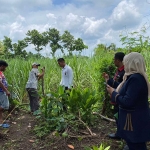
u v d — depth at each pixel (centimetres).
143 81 279
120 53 415
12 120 608
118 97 289
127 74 289
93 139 449
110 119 554
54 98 526
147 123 284
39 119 568
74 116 516
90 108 558
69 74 641
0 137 476
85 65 877
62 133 466
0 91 553
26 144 447
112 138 454
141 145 300
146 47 561
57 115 533
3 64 568
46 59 988
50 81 853
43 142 448
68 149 416
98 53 886
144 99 285
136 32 555
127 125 288
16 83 780
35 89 665
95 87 672
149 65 657
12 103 687
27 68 821
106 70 565
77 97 522
